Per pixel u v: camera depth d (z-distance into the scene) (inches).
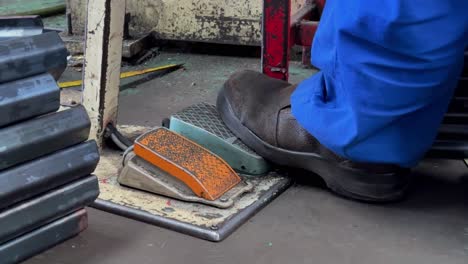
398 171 53.2
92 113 62.2
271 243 48.2
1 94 40.9
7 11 135.4
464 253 46.9
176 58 107.9
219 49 112.5
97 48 60.3
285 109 56.6
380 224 51.1
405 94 45.2
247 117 58.7
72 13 110.5
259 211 53.1
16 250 43.6
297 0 104.7
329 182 55.6
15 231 42.8
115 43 61.6
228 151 58.9
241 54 110.3
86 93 62.0
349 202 54.9
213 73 99.2
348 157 50.8
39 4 142.2
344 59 45.6
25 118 42.8
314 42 52.9
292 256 46.4
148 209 51.9
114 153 63.6
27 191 42.8
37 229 45.1
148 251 47.2
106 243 48.3
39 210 44.1
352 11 43.7
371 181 53.1
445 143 61.4
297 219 51.9
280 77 69.0
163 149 55.2
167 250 47.3
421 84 44.9
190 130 60.2
